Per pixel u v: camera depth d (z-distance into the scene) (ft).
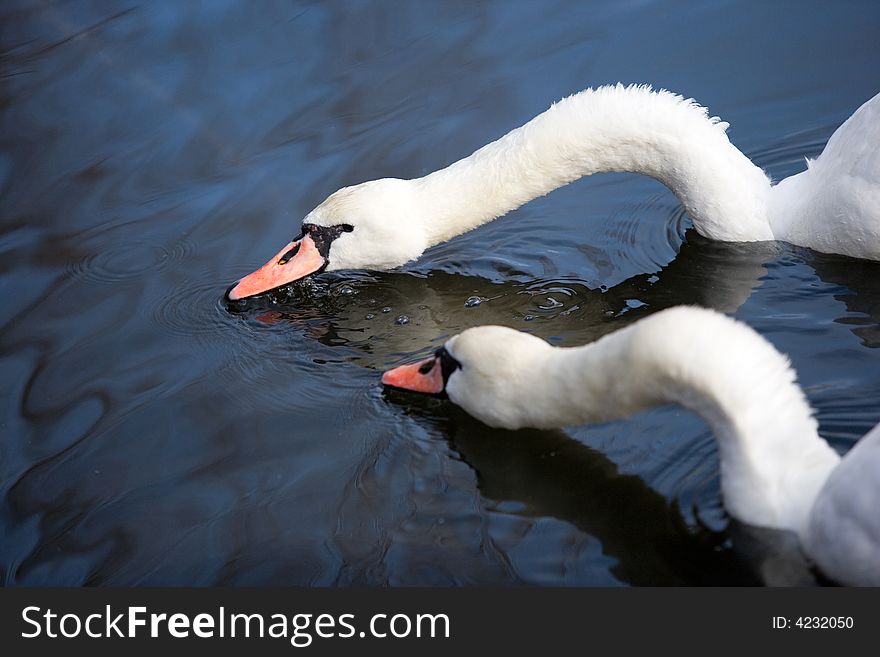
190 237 50.39
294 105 57.47
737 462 30.86
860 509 28.30
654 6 62.34
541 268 47.14
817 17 59.98
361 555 33.09
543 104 55.72
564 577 31.37
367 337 43.86
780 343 39.86
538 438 36.27
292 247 47.34
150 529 35.27
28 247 50.37
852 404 35.99
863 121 42.68
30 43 63.46
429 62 59.47
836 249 44.24
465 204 46.39
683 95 55.62
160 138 56.08
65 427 40.34
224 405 40.73
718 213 46.14
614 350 32.27
